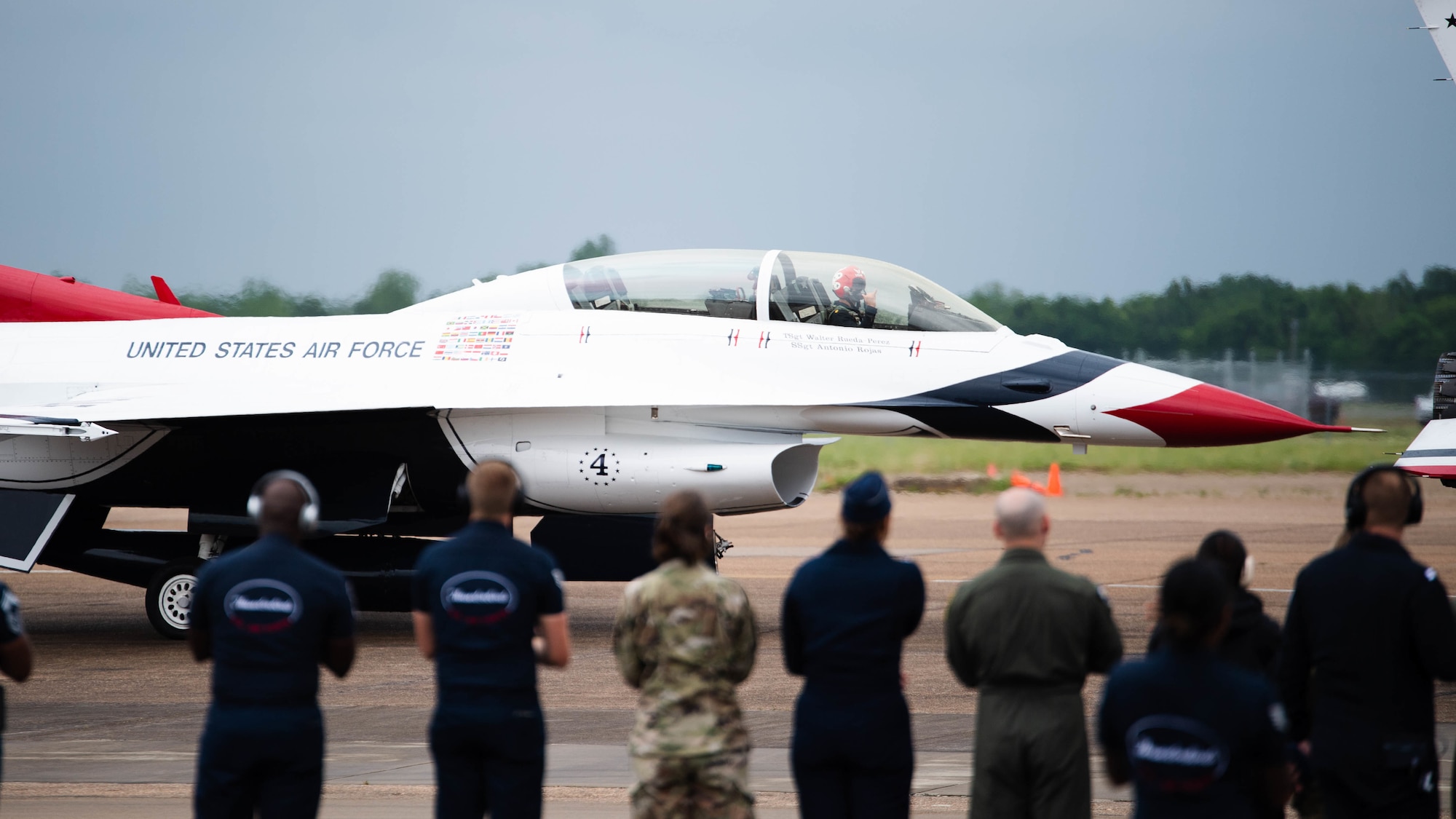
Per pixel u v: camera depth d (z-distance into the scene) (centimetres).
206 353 4691
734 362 4334
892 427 4328
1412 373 15812
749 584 5825
